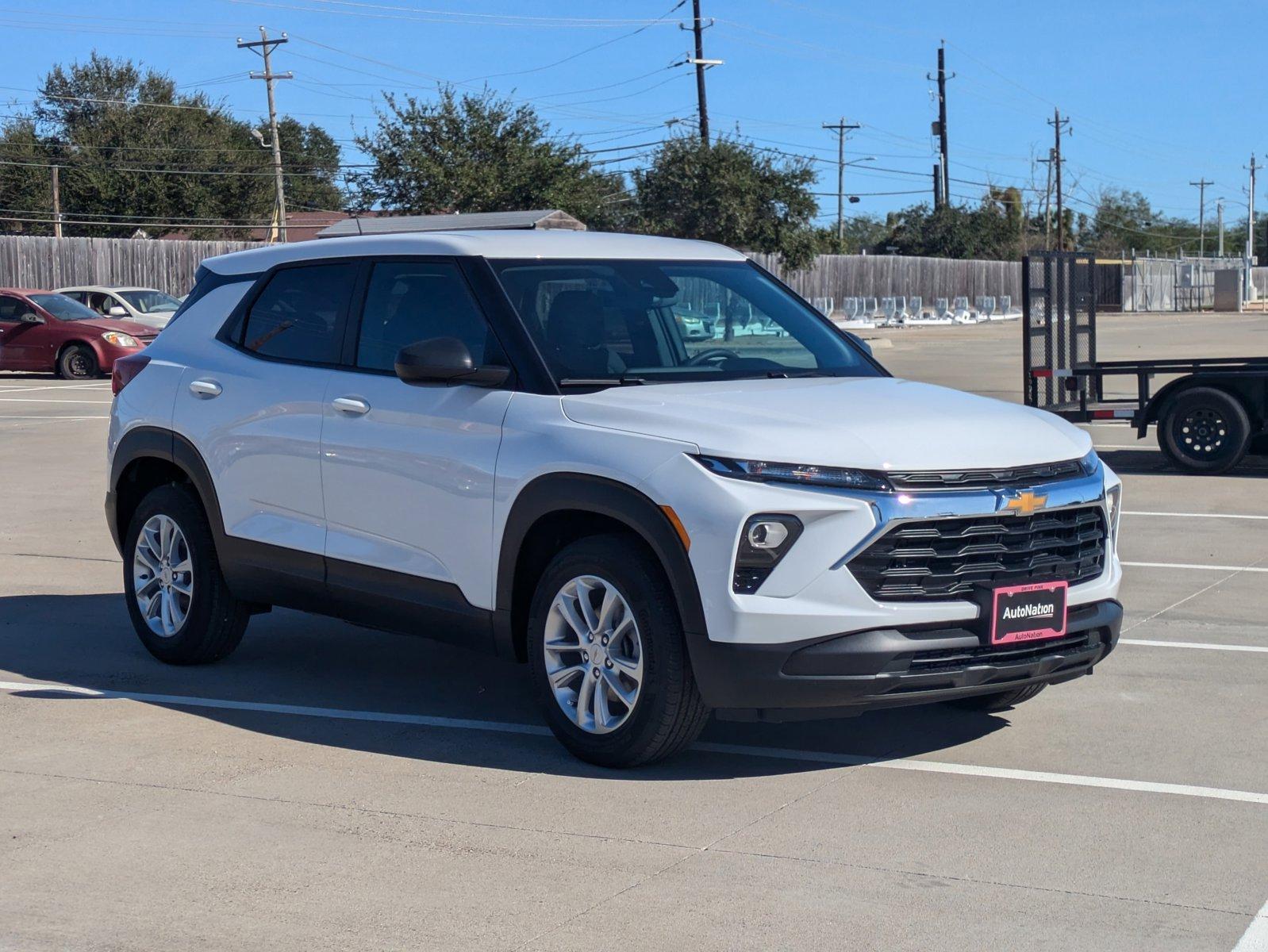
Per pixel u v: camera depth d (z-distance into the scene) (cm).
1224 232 15138
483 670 704
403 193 4578
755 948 387
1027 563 515
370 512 604
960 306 6494
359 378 619
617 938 393
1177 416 1450
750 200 4444
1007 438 527
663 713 512
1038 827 480
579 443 527
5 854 458
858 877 436
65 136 6969
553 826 481
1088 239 11962
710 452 496
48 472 1440
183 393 690
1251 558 991
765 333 631
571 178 4706
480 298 586
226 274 710
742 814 492
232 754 565
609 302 598
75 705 637
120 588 898
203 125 6981
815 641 483
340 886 431
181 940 394
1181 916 406
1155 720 608
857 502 486
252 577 659
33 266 4078
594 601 540
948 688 498
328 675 694
